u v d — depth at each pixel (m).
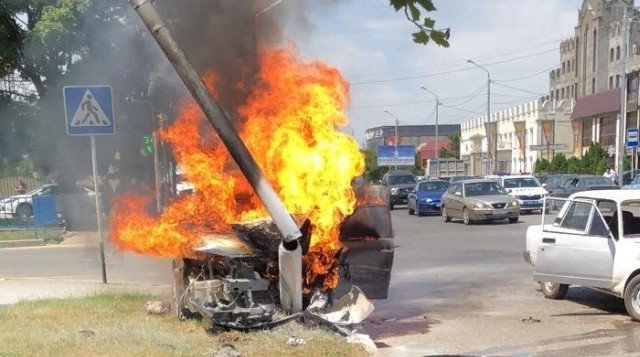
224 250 6.66
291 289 6.53
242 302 6.63
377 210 7.39
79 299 8.41
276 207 6.36
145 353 5.74
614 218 8.23
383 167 54.97
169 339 6.21
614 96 50.50
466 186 23.30
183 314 7.07
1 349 5.92
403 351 6.48
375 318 8.12
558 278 8.62
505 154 71.69
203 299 6.70
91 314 7.47
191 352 5.77
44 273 12.17
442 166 49.91
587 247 8.26
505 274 11.50
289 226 6.38
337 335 6.35
